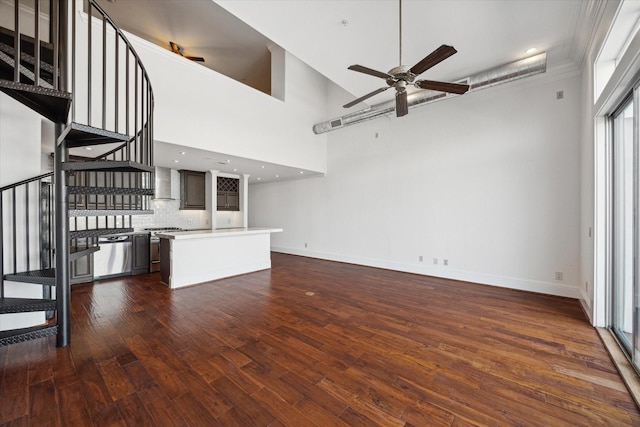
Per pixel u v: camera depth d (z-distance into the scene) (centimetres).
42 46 196
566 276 353
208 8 473
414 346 227
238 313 301
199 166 564
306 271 517
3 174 243
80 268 427
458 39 296
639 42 162
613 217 254
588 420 146
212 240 447
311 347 226
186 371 191
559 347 224
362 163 576
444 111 456
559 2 241
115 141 227
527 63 320
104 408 155
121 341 235
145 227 584
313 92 605
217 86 425
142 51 347
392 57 330
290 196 738
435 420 146
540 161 369
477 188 422
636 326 199
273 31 284
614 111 245
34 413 150
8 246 247
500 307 319
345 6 249
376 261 554
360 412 153
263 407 156
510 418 148
